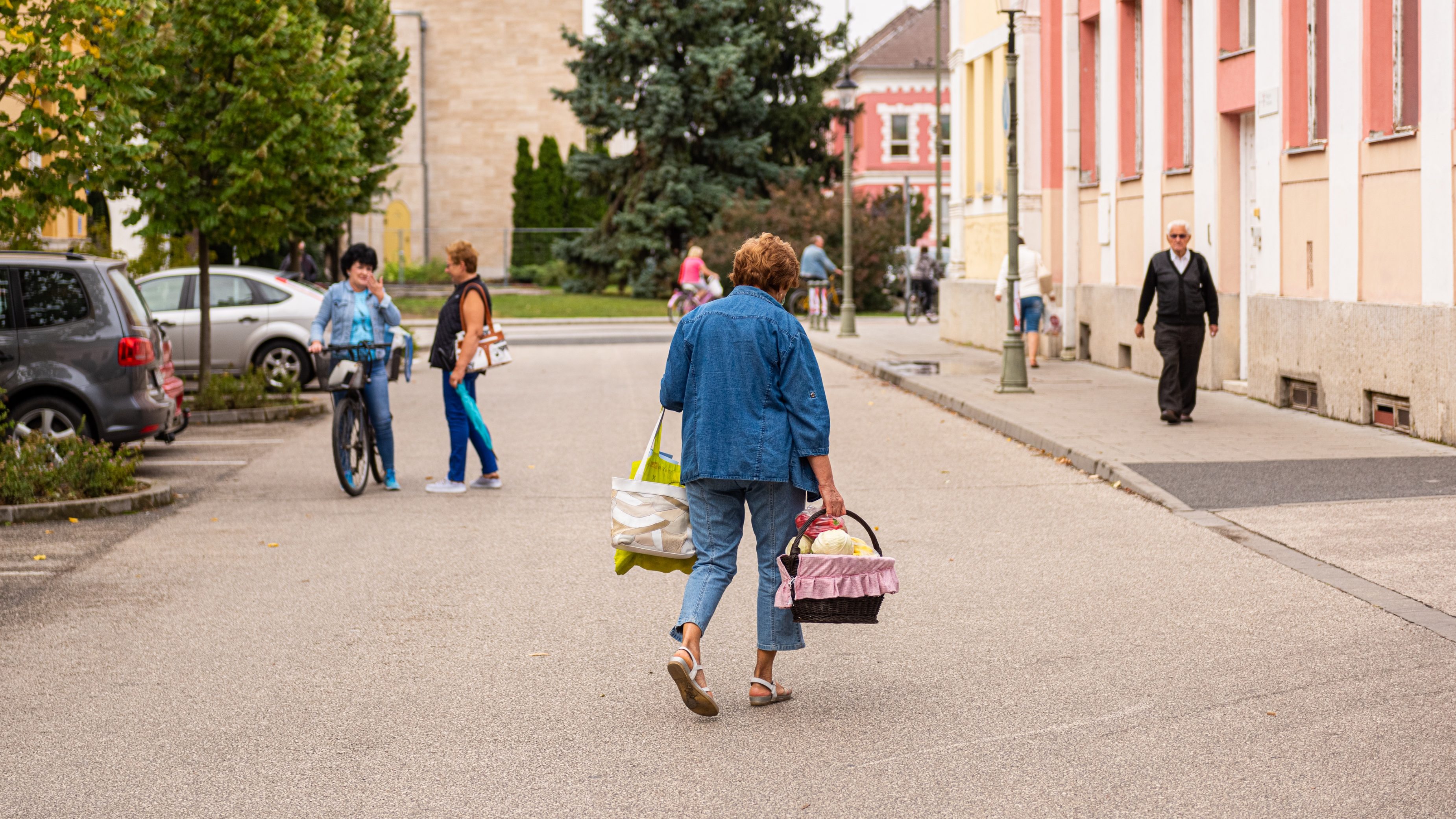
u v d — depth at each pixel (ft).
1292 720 18.61
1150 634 23.24
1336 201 48.62
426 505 37.70
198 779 17.22
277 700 20.47
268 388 63.36
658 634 23.97
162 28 55.93
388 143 106.93
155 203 57.77
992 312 87.04
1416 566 27.14
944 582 27.48
